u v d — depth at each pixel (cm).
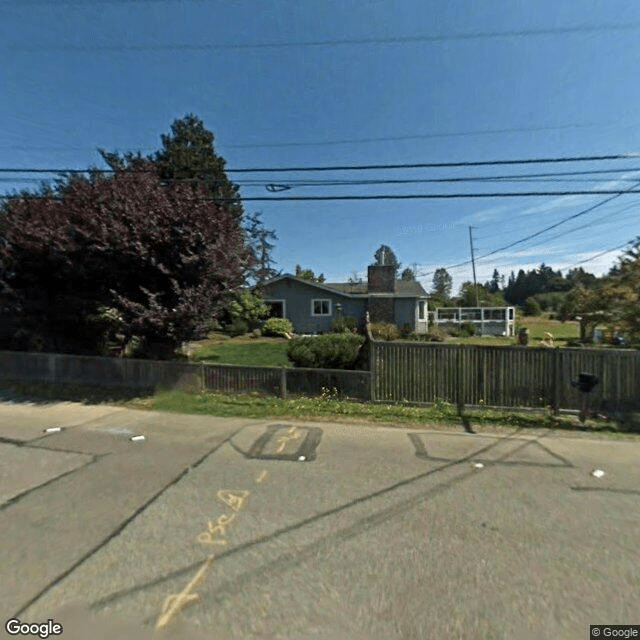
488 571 259
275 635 206
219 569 259
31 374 955
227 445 516
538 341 2098
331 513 336
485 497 368
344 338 993
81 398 791
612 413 648
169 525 315
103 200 830
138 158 1084
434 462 459
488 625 213
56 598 232
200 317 833
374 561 270
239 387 793
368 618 218
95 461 456
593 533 306
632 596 237
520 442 534
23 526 313
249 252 923
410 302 2406
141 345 962
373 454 485
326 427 602
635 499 365
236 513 335
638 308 669
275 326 2141
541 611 224
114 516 329
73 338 1107
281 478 409
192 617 218
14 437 550
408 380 732
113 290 833
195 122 2091
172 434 564
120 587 242
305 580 249
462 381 711
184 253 807
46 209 906
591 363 657
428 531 308
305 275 4619
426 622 215
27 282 994
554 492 379
